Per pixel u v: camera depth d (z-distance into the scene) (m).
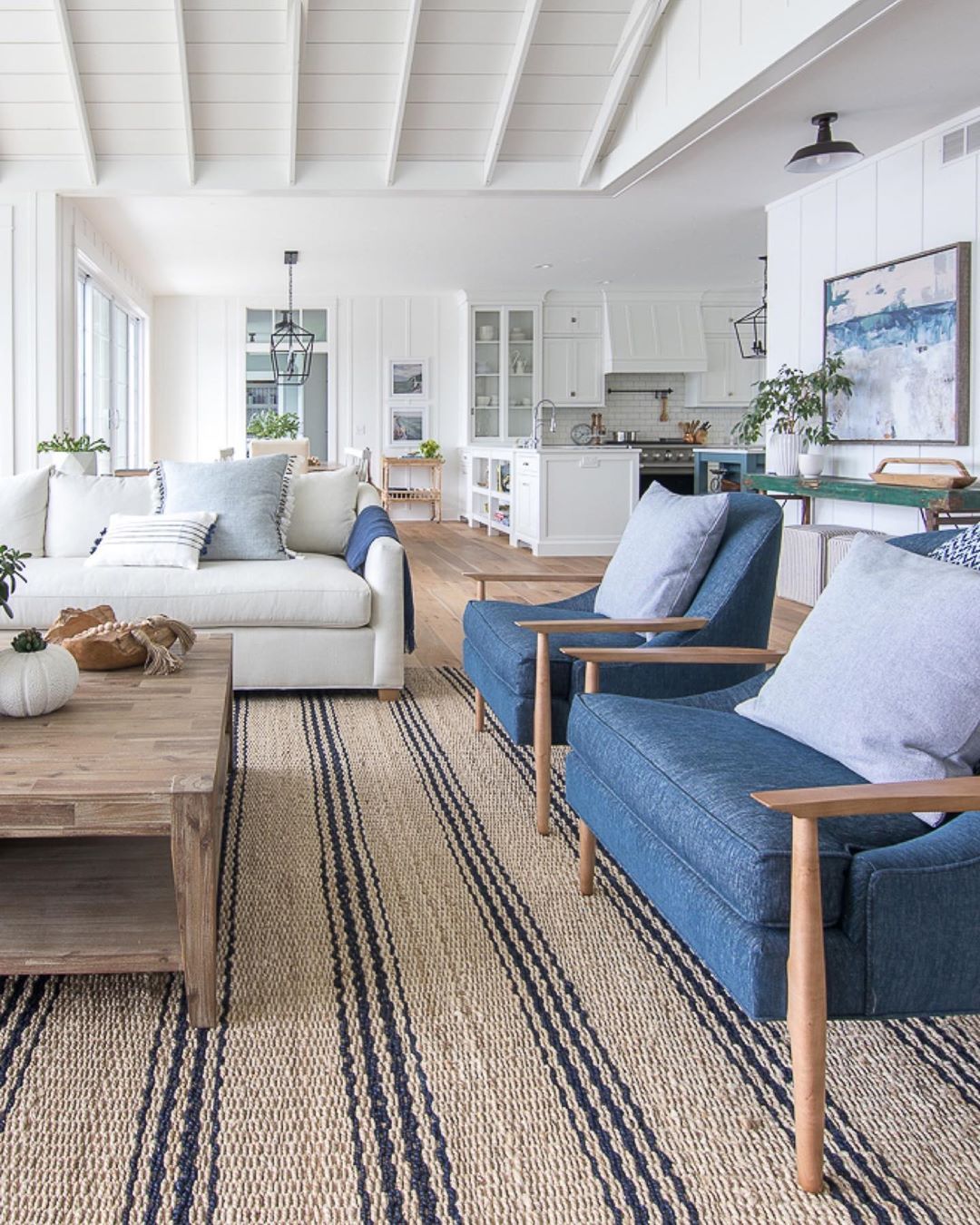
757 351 11.34
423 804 3.12
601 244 9.95
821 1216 1.46
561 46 6.23
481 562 9.06
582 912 2.43
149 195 7.15
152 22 5.98
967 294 5.95
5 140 6.78
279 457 4.64
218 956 2.18
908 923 1.52
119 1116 1.66
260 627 4.19
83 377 9.23
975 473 6.00
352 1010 1.98
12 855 2.33
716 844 1.64
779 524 3.00
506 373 12.95
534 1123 1.66
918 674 1.80
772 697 2.15
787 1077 1.80
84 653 2.75
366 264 11.08
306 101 6.55
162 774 1.90
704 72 5.52
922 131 6.26
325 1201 1.47
